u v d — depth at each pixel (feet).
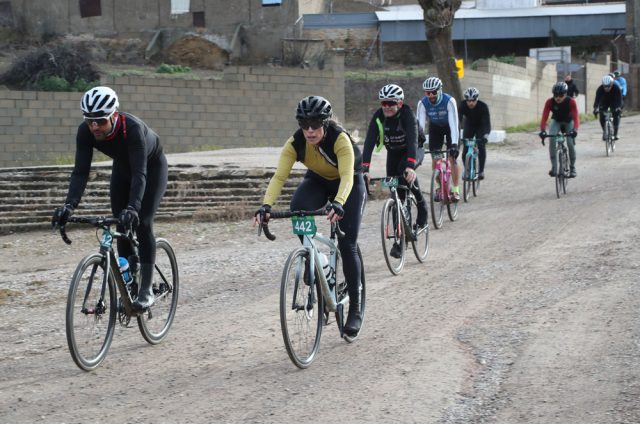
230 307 23.77
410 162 25.76
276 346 19.34
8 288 28.40
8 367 18.75
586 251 27.89
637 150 63.98
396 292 24.29
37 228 42.91
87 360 17.67
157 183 19.24
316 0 136.46
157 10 127.75
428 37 72.02
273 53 126.31
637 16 129.49
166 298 20.68
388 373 16.80
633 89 114.32
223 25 126.93
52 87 99.86
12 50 124.67
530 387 15.46
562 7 137.80
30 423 14.97
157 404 15.69
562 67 111.14
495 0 138.72
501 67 90.22
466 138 43.93
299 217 17.63
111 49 125.70
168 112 75.92
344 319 20.34
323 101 17.43
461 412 14.52
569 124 43.16
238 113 78.23
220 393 16.16
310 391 15.99
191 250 34.60
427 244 29.35
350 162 17.93
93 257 17.51
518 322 19.89
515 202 42.22
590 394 14.88
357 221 18.93
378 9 142.20
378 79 104.53
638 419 13.62
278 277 27.63
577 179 49.67
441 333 19.53
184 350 19.39
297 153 18.37
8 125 72.23
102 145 18.33
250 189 46.16
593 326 18.99
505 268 26.53
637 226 31.53
